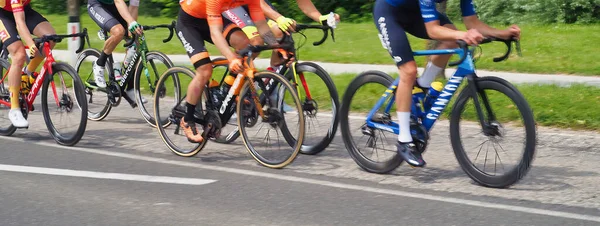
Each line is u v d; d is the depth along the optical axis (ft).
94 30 56.80
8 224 14.75
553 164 19.27
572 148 20.92
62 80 22.11
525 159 16.44
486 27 17.44
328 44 45.27
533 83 30.32
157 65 24.53
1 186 17.47
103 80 25.49
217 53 42.73
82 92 21.53
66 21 65.77
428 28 16.80
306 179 18.12
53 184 17.69
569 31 47.47
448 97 17.56
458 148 17.62
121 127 25.23
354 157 19.20
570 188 17.02
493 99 17.78
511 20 57.77
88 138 23.39
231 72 19.67
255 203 16.11
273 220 14.92
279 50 19.81
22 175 18.54
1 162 19.99
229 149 21.71
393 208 15.65
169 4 71.61
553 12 56.08
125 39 25.32
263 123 20.61
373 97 19.12
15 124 22.80
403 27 17.79
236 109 20.12
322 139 20.16
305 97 20.06
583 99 26.22
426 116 17.94
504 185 16.88
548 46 40.96
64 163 19.90
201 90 20.01
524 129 16.49
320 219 14.96
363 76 19.11
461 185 17.44
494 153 17.10
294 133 20.03
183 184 17.71
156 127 23.56
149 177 18.39
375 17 17.80
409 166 19.43
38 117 26.61
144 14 73.26
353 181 17.95
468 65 17.11
